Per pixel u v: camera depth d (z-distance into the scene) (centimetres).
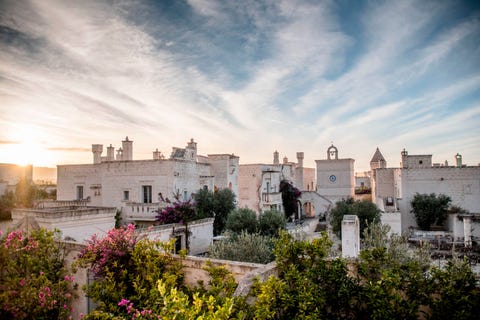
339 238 3062
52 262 1157
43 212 1664
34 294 895
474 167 3550
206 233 2500
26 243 1123
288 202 4662
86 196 3462
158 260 1025
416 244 2827
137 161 3102
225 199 3262
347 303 752
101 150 3550
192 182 3300
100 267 1023
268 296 707
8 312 880
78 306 1241
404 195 3731
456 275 693
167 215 2603
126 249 1045
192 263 997
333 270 775
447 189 3619
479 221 2822
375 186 4597
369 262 786
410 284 716
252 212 2667
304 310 709
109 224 1916
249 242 1750
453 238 2938
